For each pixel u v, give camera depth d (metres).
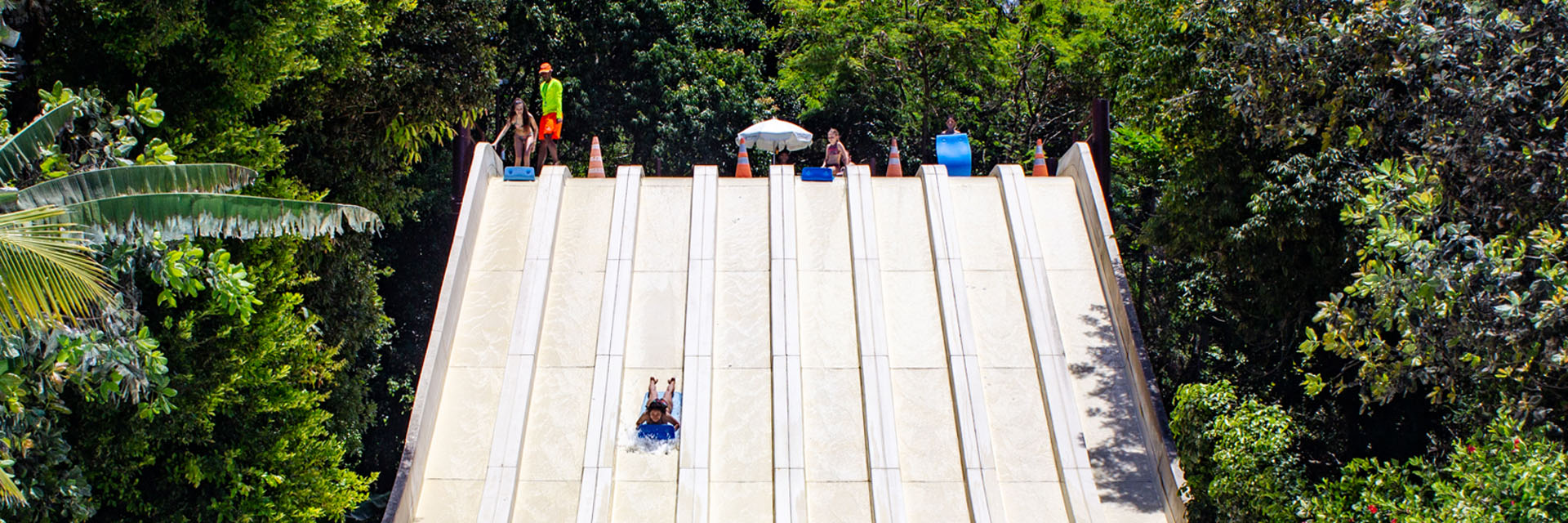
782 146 29.25
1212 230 21.25
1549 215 11.85
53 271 10.12
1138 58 22.56
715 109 36.78
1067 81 38.69
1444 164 12.60
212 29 15.22
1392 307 11.91
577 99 36.28
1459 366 11.77
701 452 16.11
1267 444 14.50
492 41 34.62
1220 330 29.55
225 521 16.88
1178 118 20.91
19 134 11.80
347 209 12.46
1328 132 15.35
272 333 17.25
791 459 16.19
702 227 20.08
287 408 18.25
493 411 16.83
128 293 13.26
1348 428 20.50
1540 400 11.35
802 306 18.92
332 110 20.41
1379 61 14.16
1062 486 16.14
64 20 14.84
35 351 12.03
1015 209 20.83
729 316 18.64
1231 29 18.22
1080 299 19.38
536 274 18.97
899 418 17.08
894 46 36.22
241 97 16.09
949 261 19.59
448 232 30.58
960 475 16.31
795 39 40.91
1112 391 17.64
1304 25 15.81
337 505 18.83
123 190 11.55
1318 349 20.84
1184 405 15.77
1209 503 15.18
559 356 17.83
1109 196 24.22
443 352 17.30
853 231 20.12
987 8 37.81
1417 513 11.06
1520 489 10.09
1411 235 11.45
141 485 16.47
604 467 15.94
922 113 37.72
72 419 14.78
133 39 14.48
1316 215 18.45
